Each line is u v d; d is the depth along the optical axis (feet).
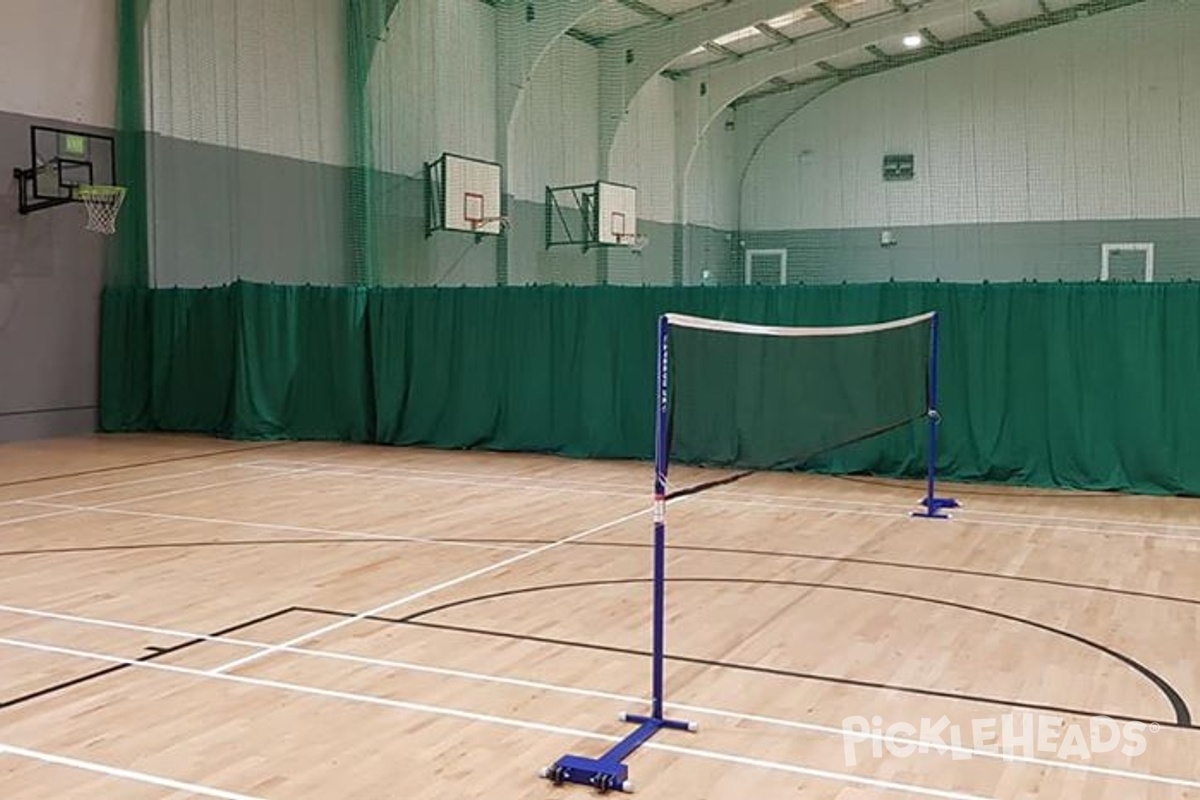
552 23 52.70
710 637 15.38
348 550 21.31
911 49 66.59
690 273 67.62
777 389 27.04
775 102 71.05
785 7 54.85
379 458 36.27
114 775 10.62
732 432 24.70
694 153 66.13
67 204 40.14
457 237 52.54
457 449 38.96
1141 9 61.72
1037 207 64.80
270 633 15.51
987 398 31.22
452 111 51.60
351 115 48.91
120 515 24.95
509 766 10.85
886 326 23.89
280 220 46.06
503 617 16.40
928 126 67.26
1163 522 25.03
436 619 16.28
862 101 68.90
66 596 17.61
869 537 22.88
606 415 36.52
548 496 28.30
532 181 55.88
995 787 10.28
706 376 18.19
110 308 41.65
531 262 56.08
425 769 10.77
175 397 42.27
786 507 26.73
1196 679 13.58
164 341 42.01
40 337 39.55
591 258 60.03
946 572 19.60
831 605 17.20
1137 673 13.84
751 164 71.97
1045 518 25.44
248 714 12.28
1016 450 31.04
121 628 15.78
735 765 10.84
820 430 27.48
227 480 30.76
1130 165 62.39
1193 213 61.05
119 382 42.11
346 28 48.80
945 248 67.05
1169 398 29.40
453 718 12.16
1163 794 10.12
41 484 29.58
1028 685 13.34
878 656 14.53
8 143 37.91
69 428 40.88
